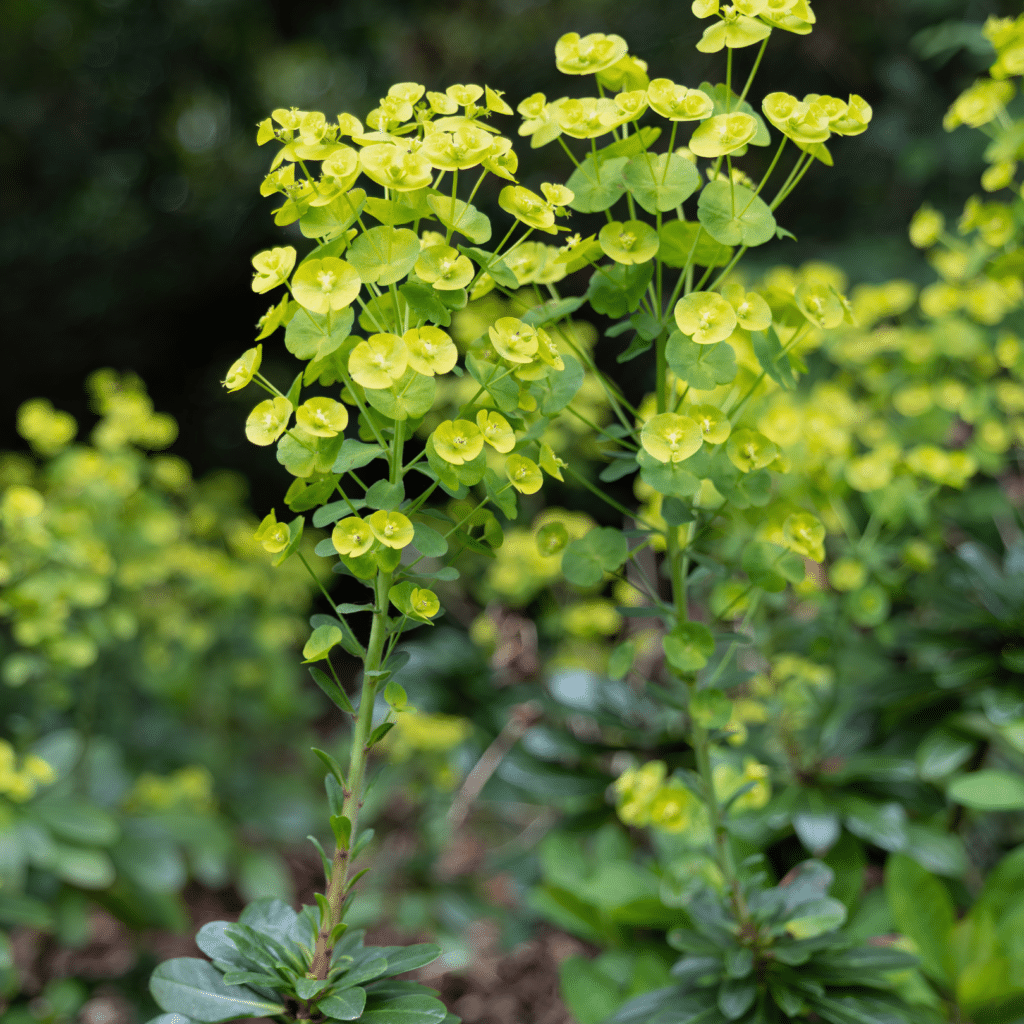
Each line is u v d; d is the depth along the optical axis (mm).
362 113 4590
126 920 2006
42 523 1792
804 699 1679
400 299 1382
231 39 5027
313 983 1364
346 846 1375
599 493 1462
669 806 1524
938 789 1667
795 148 3646
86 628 2008
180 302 4926
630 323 1423
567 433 2055
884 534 1749
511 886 2191
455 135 1355
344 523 1350
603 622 1973
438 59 4520
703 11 1401
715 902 1495
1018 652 1662
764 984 1477
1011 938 1580
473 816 2711
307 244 4039
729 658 1491
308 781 2992
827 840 1600
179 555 2379
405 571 1378
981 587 1684
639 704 1740
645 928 1699
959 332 1756
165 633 2527
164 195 5172
